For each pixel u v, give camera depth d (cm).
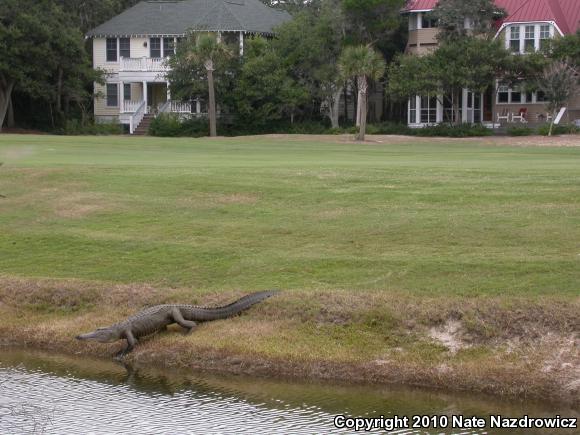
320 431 1121
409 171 2462
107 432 1117
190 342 1391
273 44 6800
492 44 6197
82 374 1343
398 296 1408
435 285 1448
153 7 7575
